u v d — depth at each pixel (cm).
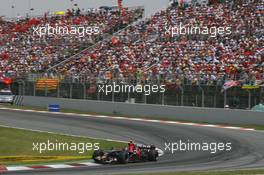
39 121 9756
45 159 6178
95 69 13475
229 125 9369
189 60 11862
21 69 15425
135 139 7788
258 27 12356
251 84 9544
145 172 4772
